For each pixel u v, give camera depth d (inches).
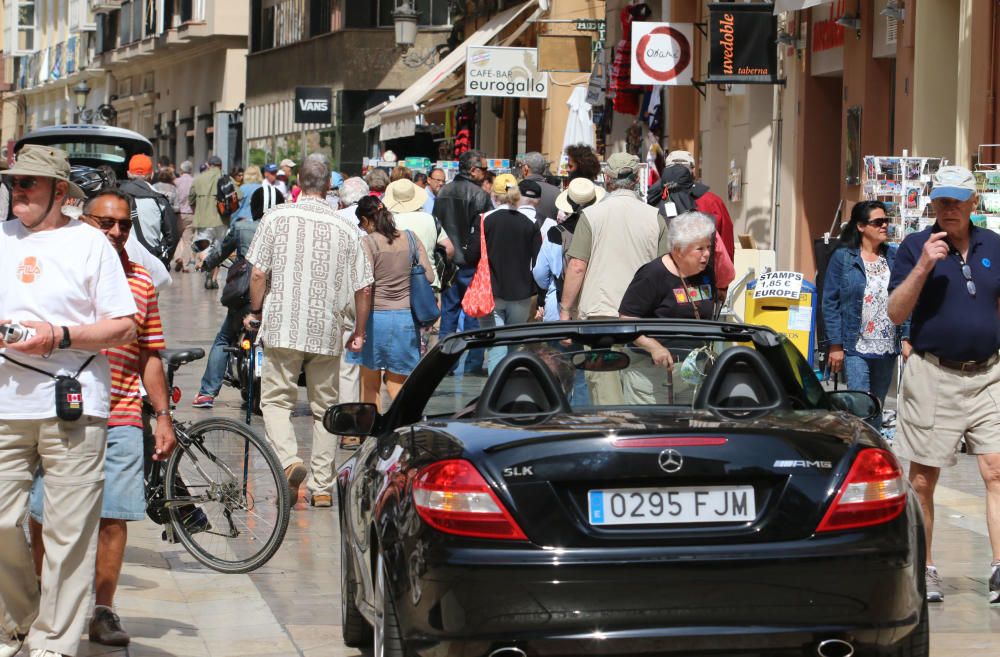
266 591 737.0
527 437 480.7
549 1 2883.9
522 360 531.8
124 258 637.9
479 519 465.7
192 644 637.3
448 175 2497.5
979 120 1348.4
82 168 1277.1
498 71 2509.8
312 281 924.6
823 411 526.3
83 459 557.9
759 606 464.4
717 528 470.3
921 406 730.8
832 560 467.2
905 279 722.8
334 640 646.5
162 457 649.6
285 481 769.6
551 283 1407.5
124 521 635.5
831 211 1803.6
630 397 552.4
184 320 2127.2
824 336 990.4
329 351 932.0
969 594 730.2
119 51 6338.6
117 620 635.5
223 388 1529.3
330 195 1894.7
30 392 550.0
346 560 626.8
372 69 4330.7
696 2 2207.2
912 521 490.9
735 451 473.4
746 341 567.8
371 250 1119.6
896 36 1534.2
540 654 461.1
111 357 631.8
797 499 471.5
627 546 464.4
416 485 482.6
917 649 495.8
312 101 4345.5
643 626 460.1
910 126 1492.4
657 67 1903.3
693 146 2251.5
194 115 5787.4
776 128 1899.6
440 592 466.0
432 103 3189.0
